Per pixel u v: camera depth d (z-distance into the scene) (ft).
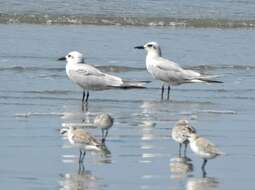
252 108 78.28
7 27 126.93
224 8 152.87
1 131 64.08
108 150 59.16
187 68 101.35
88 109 75.56
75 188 49.80
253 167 55.67
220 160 57.31
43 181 51.06
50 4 143.64
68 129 59.16
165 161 56.59
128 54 108.88
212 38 126.62
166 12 145.79
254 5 156.87
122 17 139.95
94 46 113.60
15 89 83.76
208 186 50.80
